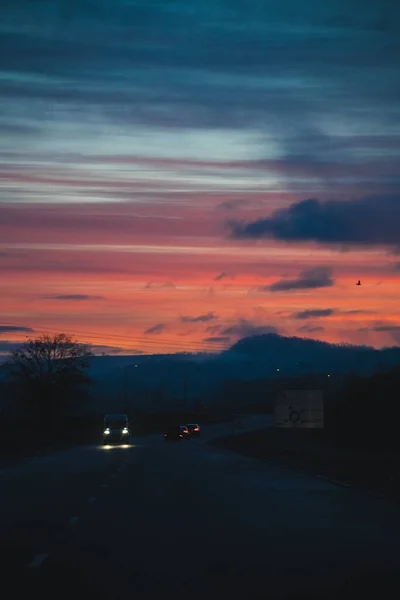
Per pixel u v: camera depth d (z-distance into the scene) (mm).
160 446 85500
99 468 45875
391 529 19609
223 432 138000
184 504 25547
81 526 20359
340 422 75812
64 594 12688
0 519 21875
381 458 49969
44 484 34125
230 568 14773
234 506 24859
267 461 52562
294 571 14477
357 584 13414
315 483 34000
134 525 20516
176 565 15047
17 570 14625
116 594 12688
